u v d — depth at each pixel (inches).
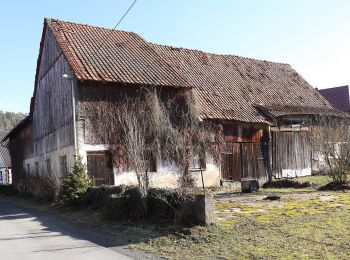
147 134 700.0
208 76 927.0
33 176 901.8
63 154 753.6
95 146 672.4
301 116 930.7
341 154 711.1
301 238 325.4
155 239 347.9
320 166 943.0
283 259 269.9
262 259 272.2
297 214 435.2
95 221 465.1
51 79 853.8
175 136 724.0
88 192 580.4
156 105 711.1
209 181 768.9
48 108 887.7
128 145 520.7
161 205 418.0
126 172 688.4
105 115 686.5
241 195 660.7
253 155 845.8
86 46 775.1
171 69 799.7
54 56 827.4
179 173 727.1
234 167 812.6
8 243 372.8
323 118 874.1
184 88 760.3
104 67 718.5
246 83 975.0
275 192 687.1
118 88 705.0
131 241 348.5
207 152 770.8
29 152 1128.2
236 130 824.9
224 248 306.8
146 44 877.2
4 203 866.1
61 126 772.6
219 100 851.4
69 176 608.1
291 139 910.4
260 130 863.7
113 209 462.6
